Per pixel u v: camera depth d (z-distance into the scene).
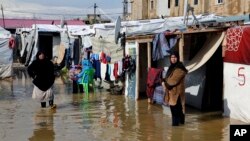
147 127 10.62
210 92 12.93
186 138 9.42
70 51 25.89
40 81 13.54
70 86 20.25
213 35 11.77
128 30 18.39
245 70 10.59
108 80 18.23
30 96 16.55
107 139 9.41
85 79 17.62
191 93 13.59
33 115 12.40
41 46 33.31
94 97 16.30
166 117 11.97
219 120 11.29
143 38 14.78
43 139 9.48
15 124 11.09
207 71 12.81
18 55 37.28
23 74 26.52
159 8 42.88
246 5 29.45
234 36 10.92
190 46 13.02
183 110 10.79
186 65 12.27
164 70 14.23
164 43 12.89
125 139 9.39
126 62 15.77
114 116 12.19
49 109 13.45
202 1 34.25
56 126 10.84
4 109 13.43
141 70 16.12
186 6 14.34
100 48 20.03
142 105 14.20
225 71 11.52
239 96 10.92
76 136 9.73
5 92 17.78
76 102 14.99
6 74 23.25
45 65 13.58
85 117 12.07
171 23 18.30
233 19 12.40
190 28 12.61
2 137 9.68
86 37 23.33
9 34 23.47
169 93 10.69
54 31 29.80
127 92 16.45
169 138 9.44
